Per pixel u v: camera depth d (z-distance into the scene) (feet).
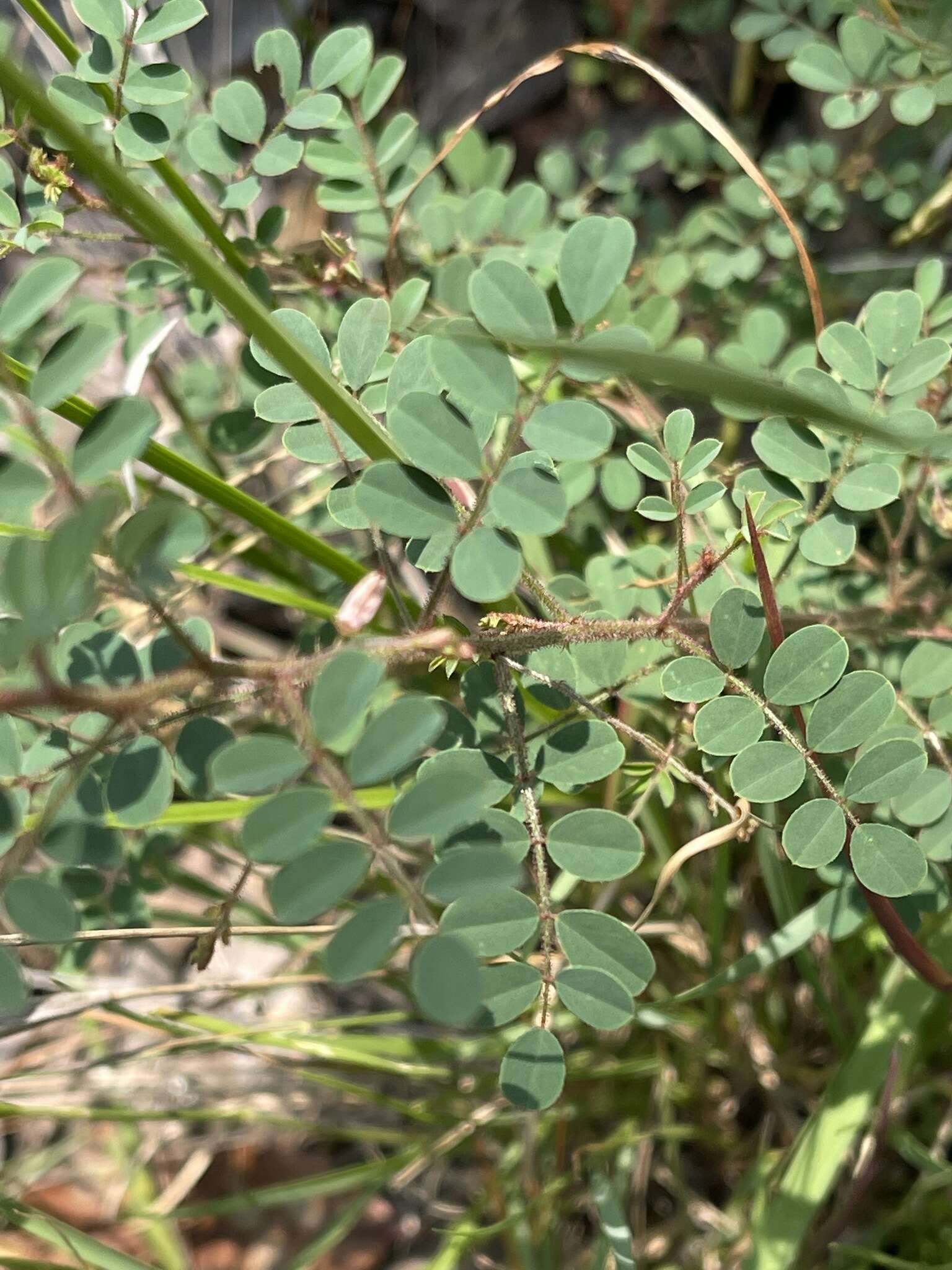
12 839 0.58
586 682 0.76
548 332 0.57
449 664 0.71
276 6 1.62
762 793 0.65
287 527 0.88
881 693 0.65
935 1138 1.04
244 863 1.20
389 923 0.51
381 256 1.05
